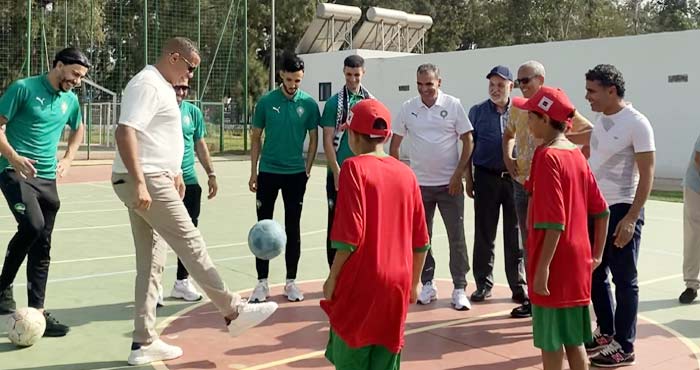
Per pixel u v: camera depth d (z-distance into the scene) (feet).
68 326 18.89
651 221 39.78
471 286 23.99
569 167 12.74
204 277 15.64
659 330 18.94
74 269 25.93
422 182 20.93
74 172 68.28
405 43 102.68
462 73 79.56
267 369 15.66
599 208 13.47
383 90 88.38
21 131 17.81
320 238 33.47
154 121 15.03
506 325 19.21
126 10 94.12
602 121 16.19
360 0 150.20
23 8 88.79
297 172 21.25
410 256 11.31
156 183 15.01
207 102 89.51
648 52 63.67
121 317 19.86
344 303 11.02
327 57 93.76
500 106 20.45
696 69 60.64
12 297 19.40
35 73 90.58
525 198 19.08
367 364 11.24
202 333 18.30
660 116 63.36
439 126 20.67
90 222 37.47
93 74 95.20
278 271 26.08
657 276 25.85
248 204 45.85
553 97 12.96
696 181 21.47
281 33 132.26
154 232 15.99
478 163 20.74
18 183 17.69
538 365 16.11
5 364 15.87
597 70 15.90
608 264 16.29
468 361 16.35
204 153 21.99
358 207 10.68
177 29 90.48
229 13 91.45
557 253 12.71
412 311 20.58
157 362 16.08
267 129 21.01
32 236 17.80
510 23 149.59
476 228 21.42
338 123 20.79
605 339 16.58
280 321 19.42
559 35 147.64
